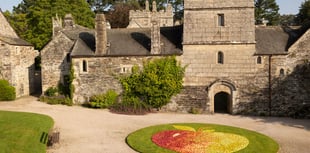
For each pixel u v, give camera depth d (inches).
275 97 1048.2
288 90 1043.3
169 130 826.8
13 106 1136.8
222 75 1064.8
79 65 1146.7
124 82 1110.4
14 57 1323.8
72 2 2118.6
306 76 1032.2
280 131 842.2
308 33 1024.2
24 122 827.4
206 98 1074.7
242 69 1054.4
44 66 1332.4
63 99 1201.4
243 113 1063.0
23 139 689.6
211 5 1054.4
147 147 687.1
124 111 1070.4
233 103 1063.0
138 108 1080.2
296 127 890.1
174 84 1075.3
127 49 1133.1
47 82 1338.6
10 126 778.2
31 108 1099.9
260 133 814.5
